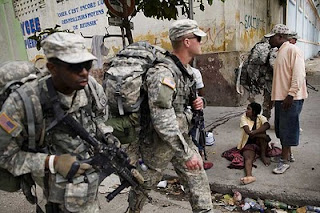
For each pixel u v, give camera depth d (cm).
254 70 454
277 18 1041
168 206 288
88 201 153
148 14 388
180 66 195
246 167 321
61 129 143
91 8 789
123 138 204
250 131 342
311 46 1667
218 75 649
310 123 475
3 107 131
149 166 218
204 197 212
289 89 292
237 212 274
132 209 234
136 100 198
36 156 139
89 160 147
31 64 148
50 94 135
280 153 351
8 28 1030
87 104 154
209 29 654
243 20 666
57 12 877
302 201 266
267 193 281
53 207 156
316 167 318
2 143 131
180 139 183
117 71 203
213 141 410
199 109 215
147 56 216
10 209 309
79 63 124
